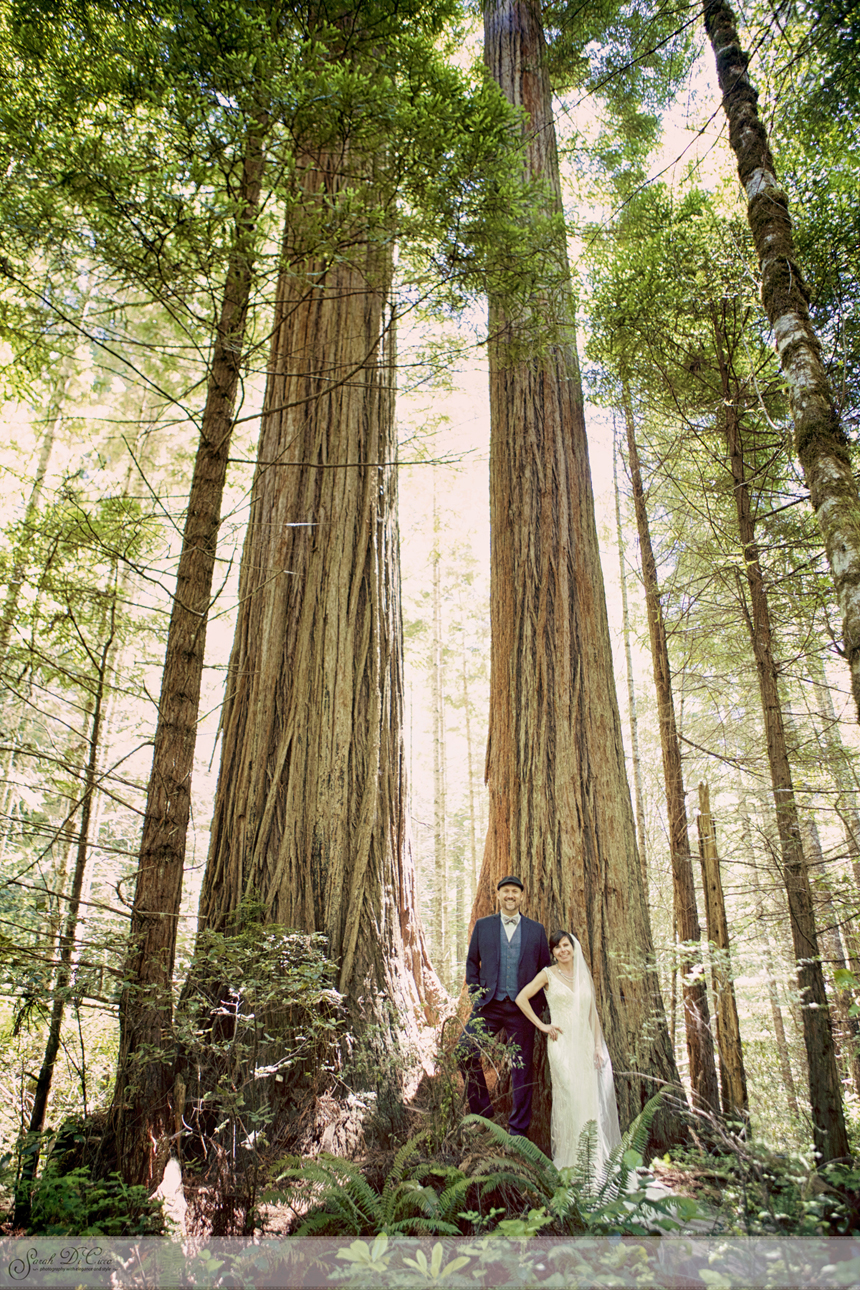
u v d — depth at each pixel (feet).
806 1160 9.73
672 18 23.41
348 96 12.05
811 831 24.70
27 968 10.99
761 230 14.48
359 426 21.74
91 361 32.19
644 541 27.20
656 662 25.84
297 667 19.16
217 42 11.63
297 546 20.36
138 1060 11.07
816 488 12.18
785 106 18.30
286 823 17.58
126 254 11.81
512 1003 14.16
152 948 11.69
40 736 24.94
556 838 16.88
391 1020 16.30
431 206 13.35
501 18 25.31
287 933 15.25
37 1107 11.07
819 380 12.91
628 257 21.49
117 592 15.20
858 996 13.56
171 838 12.34
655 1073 14.62
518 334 17.76
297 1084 14.51
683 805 24.08
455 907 61.52
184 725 12.92
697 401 22.72
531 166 22.63
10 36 13.20
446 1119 12.92
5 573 14.48
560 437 20.57
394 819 19.52
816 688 28.37
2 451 27.27
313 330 22.26
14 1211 9.91
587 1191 10.43
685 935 22.71
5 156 11.66
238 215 11.91
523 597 19.22
